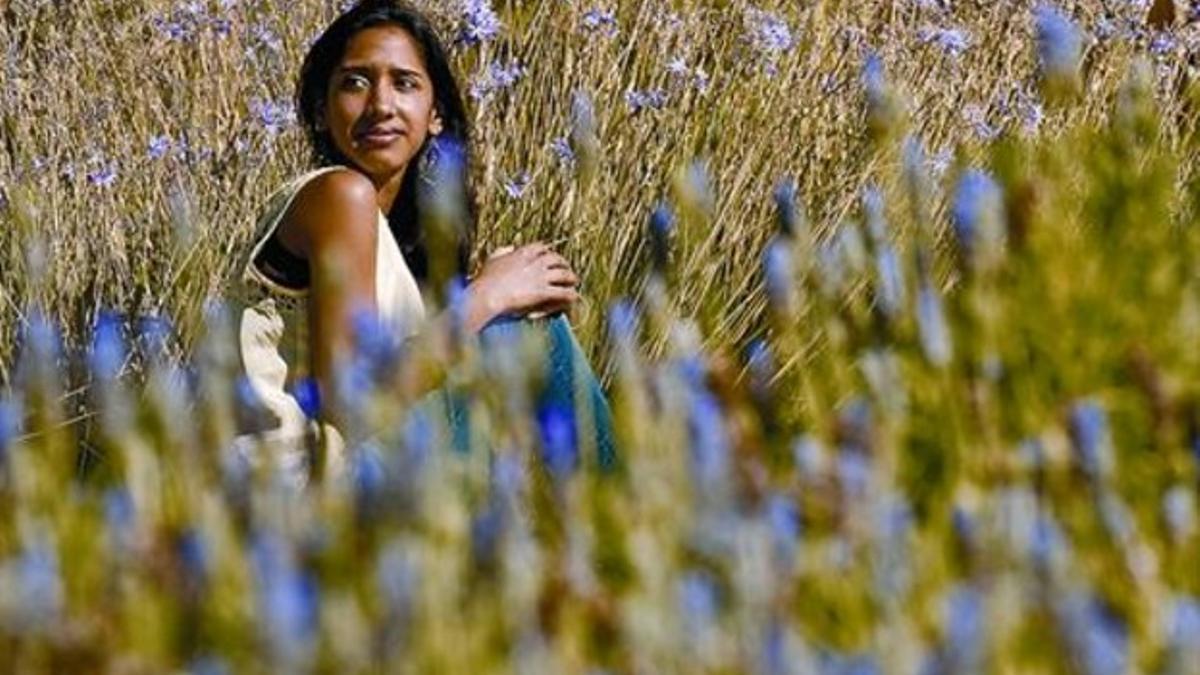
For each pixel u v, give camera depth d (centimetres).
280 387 484
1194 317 452
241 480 359
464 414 433
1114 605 342
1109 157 515
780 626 302
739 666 302
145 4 782
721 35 757
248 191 642
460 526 322
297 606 288
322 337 474
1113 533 357
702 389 389
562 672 303
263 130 668
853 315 481
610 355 578
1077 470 368
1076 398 410
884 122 614
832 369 454
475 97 663
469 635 301
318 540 327
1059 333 434
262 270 489
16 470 353
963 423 402
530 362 428
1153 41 768
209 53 724
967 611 294
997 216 456
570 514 353
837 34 754
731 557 327
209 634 313
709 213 613
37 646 309
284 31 738
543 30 723
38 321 471
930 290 420
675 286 592
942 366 407
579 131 632
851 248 479
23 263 614
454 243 534
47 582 311
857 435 387
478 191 650
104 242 629
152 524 335
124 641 311
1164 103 728
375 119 529
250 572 316
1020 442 393
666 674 302
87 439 496
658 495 343
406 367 414
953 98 714
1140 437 418
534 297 500
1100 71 734
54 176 654
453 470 369
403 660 294
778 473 396
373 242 484
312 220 483
